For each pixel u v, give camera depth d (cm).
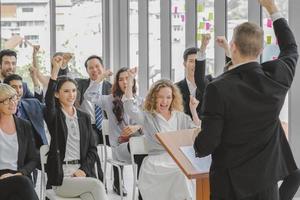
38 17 854
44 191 387
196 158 246
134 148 416
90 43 871
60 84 397
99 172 409
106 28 859
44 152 385
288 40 234
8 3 846
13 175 354
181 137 268
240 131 215
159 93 412
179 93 424
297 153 443
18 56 846
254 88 214
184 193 375
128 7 804
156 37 711
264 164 219
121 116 488
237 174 217
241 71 217
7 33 852
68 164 389
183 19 630
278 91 218
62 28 865
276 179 223
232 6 516
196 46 589
